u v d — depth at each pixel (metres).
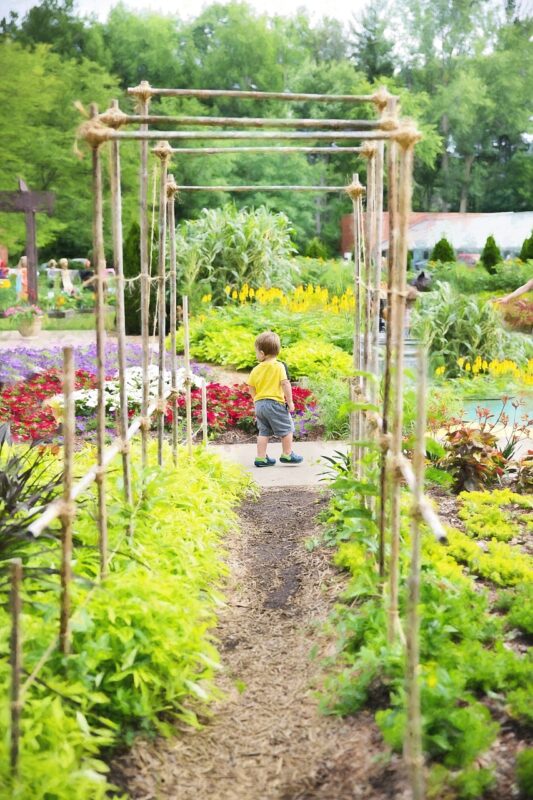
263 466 7.29
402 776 2.47
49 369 11.09
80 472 4.88
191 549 4.32
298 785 2.59
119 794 2.51
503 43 39.97
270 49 38.34
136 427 4.52
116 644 3.02
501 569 4.17
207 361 12.50
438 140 37.59
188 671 3.08
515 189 39.59
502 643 3.21
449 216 30.75
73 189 31.73
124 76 37.53
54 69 32.44
